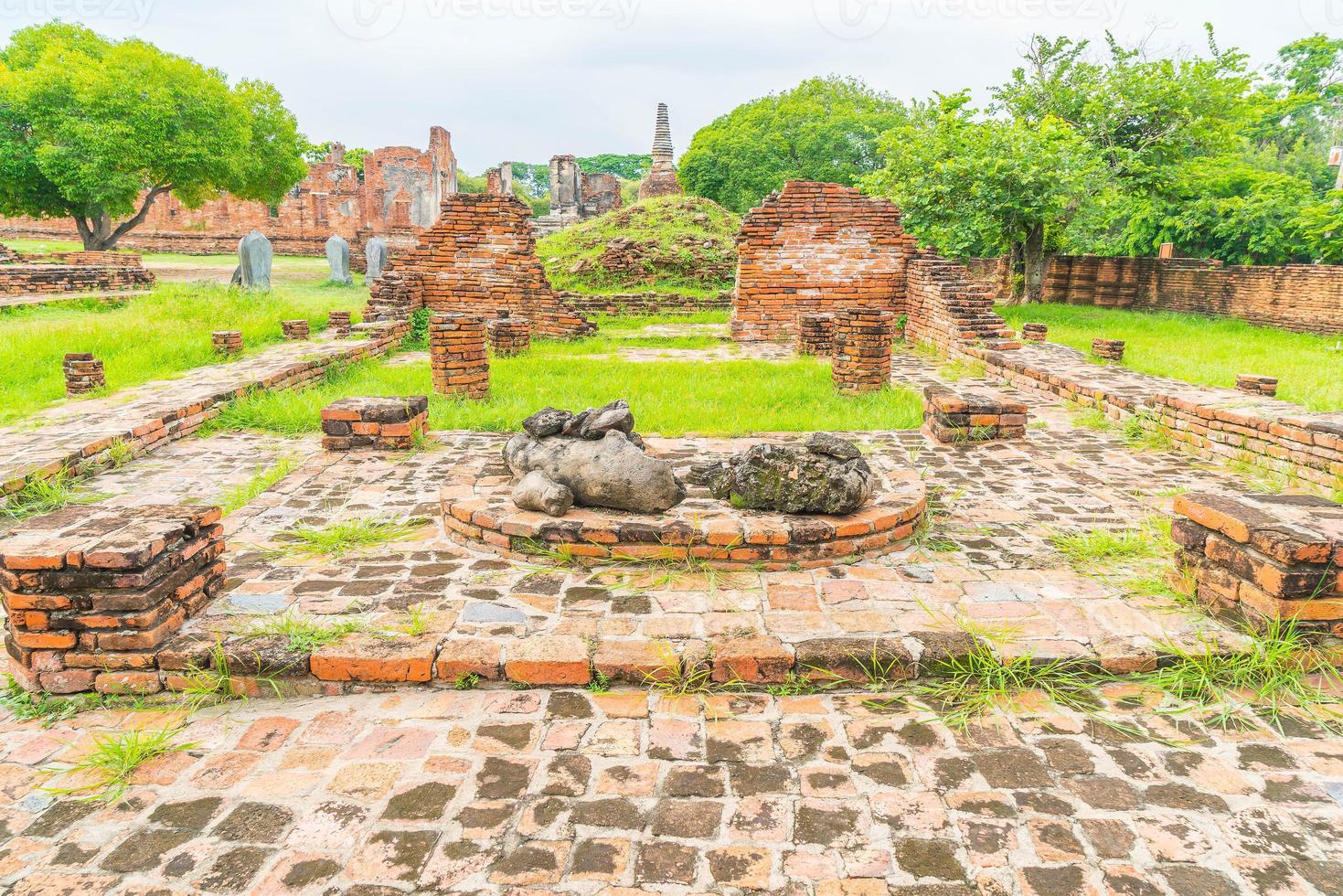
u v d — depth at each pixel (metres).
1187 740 3.06
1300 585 3.42
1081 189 18.62
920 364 13.62
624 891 2.37
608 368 12.09
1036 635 3.62
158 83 24.23
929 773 2.88
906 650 3.45
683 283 26.38
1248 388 8.88
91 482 6.62
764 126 41.88
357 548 4.71
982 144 19.17
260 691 3.44
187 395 8.80
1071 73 22.33
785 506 4.63
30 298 17.09
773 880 2.41
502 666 3.40
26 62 27.27
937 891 2.36
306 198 38.47
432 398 9.19
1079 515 5.38
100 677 3.41
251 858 2.50
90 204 25.34
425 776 2.87
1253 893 2.34
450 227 16.73
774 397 9.48
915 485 5.22
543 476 4.69
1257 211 25.09
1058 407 9.66
